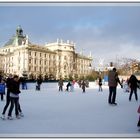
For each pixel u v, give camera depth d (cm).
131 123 787
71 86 2995
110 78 1280
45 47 10912
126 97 1820
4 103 1491
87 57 13125
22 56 9875
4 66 11056
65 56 11319
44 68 10488
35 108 1176
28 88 3650
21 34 12362
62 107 1210
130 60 8169
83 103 1398
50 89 3506
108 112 1029
